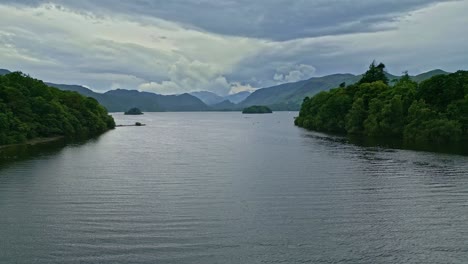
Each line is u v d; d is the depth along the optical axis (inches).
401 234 1624.0
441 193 2225.6
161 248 1487.5
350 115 6013.8
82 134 6348.4
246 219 1804.9
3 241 1541.6
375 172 2815.0
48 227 1691.7
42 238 1573.6
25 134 4849.9
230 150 4234.7
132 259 1396.4
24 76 6131.9
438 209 1941.4
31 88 5841.5
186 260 1391.5
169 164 3260.3
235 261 1384.1
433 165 3058.6
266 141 5236.2
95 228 1685.5
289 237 1593.3
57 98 6378.0
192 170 2972.4
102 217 1824.6
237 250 1472.7
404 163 3174.2
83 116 6752.0
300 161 3373.5
